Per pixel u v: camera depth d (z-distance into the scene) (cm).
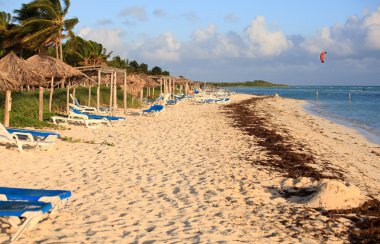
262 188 824
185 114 2723
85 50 5141
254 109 3634
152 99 4200
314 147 1495
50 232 543
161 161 1069
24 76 1358
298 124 2439
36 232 539
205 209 679
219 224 604
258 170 997
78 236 533
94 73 2422
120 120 2022
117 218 615
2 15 3397
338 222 623
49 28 2894
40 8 2942
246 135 1694
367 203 719
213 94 6391
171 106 3569
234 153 1234
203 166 1022
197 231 570
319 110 3978
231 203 719
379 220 623
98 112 2244
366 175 1060
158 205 694
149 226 585
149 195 754
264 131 1862
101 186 803
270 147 1390
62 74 1691
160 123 2027
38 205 532
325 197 714
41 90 1683
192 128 1853
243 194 779
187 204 705
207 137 1570
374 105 4800
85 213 632
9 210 506
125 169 962
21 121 1602
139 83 3148
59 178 850
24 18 3022
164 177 898
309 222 622
